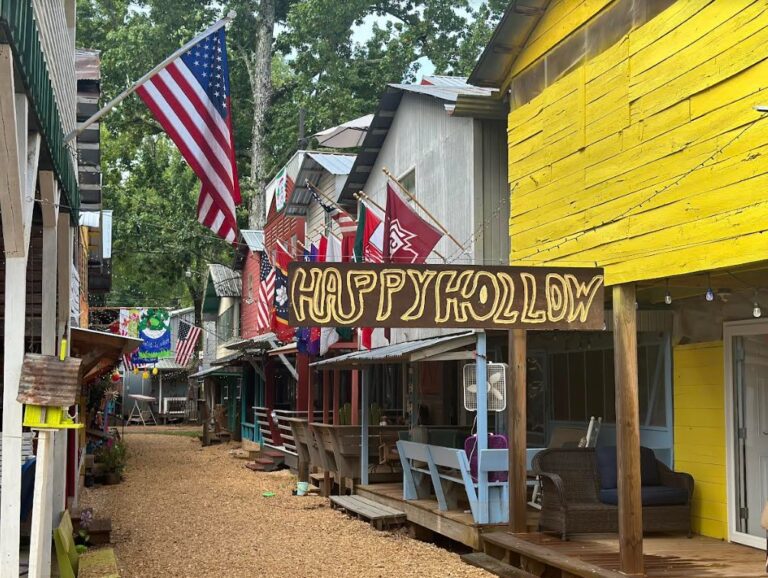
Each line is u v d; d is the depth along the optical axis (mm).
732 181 6859
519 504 10094
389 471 16094
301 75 34094
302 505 15984
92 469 19438
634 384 8047
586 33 9078
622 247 8234
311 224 23984
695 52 7340
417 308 6945
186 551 11289
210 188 8719
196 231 37219
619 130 8383
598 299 7281
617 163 8398
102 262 24281
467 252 13258
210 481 20234
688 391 10492
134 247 38000
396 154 16953
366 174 18812
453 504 11758
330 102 33219
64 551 8172
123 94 8492
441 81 18141
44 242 8539
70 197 9445
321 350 16016
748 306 9461
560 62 9578
